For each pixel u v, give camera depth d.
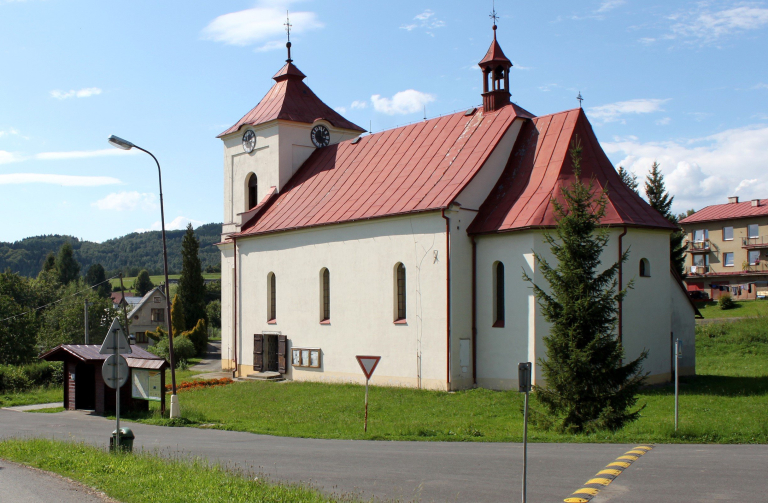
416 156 34.19
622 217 27.86
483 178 30.48
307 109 42.72
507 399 25.95
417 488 12.79
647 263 29.06
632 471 13.56
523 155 31.39
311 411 26.30
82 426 24.41
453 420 22.81
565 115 31.19
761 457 14.80
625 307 27.94
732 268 74.75
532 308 27.58
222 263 44.44
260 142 42.53
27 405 33.53
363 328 32.59
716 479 12.68
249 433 22.20
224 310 44.12
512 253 28.39
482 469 14.44
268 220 38.94
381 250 31.84
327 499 11.41
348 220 32.91
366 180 35.41
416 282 30.23
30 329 62.12
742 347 41.03
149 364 26.62
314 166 40.72
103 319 79.38
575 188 19.62
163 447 18.70
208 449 18.23
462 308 29.38
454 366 28.89
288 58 44.72
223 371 43.94
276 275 37.88
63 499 11.95
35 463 15.02
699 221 76.75
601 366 18.61
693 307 32.81
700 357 39.78
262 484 12.43
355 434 20.72
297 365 36.03
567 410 19.06
